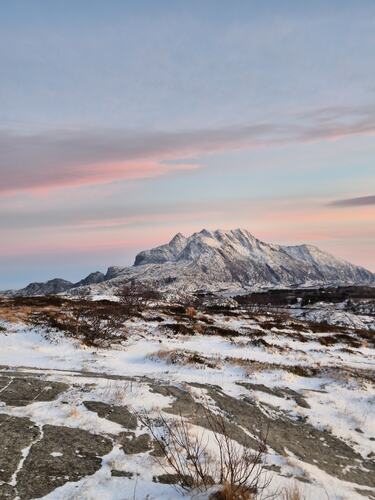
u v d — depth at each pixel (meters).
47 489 5.89
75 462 6.75
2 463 6.43
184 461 7.10
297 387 15.70
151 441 7.86
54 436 7.60
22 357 18.33
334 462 9.23
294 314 86.38
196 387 12.41
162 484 6.20
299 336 37.81
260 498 5.98
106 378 12.12
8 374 11.56
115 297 58.38
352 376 18.16
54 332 24.34
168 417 9.22
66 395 9.88
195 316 45.53
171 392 11.36
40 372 12.65
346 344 38.09
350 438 11.23
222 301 98.31
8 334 23.36
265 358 24.47
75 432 7.88
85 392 10.23
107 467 6.68
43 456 6.81
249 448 8.51
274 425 10.83
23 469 6.34
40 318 29.31
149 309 48.22
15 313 30.59
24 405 9.02
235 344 28.73
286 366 19.73
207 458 7.33
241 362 19.70
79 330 25.81
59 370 14.20
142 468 6.70
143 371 16.27
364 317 80.62
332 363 24.53
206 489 5.63
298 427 11.23
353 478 8.42
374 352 34.50
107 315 30.45
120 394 10.23
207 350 25.61
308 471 7.87
